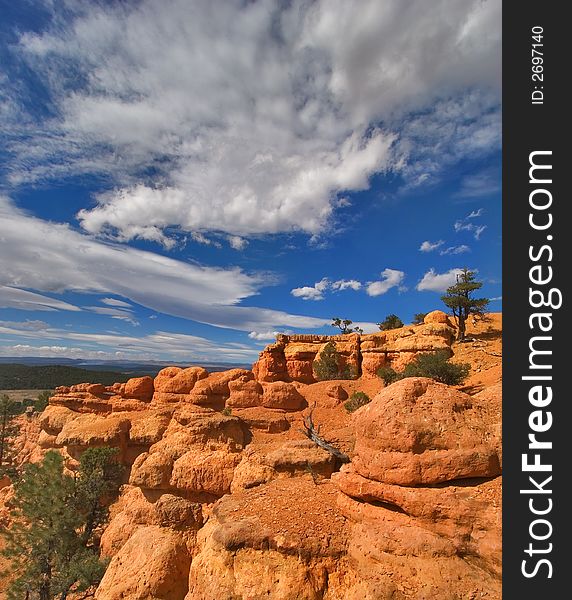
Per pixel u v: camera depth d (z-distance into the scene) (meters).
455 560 9.48
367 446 11.73
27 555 28.73
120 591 17.34
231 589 10.66
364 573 10.05
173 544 18.80
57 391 52.59
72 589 27.50
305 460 19.66
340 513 12.27
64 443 41.09
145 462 27.88
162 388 47.47
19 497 30.25
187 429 30.31
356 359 60.59
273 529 11.43
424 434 10.80
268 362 66.00
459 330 56.41
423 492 10.31
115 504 35.19
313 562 10.70
